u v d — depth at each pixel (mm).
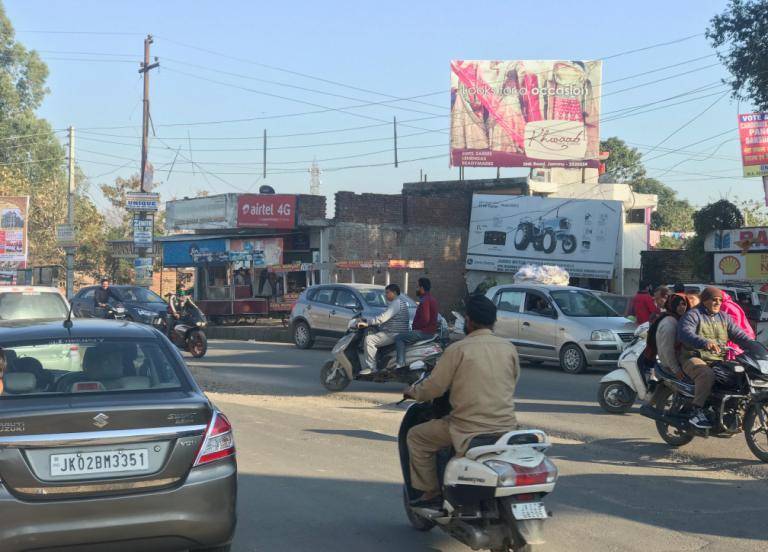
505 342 5484
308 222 31578
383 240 33219
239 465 8328
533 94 41125
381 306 20141
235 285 33062
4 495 4457
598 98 40844
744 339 9000
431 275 34750
